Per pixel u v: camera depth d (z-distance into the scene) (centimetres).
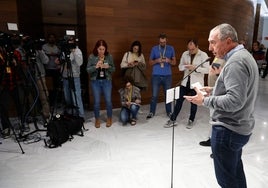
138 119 380
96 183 209
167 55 370
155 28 452
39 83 350
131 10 419
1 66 291
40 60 347
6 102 310
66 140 293
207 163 243
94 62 332
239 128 131
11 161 246
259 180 212
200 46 537
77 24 473
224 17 603
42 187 203
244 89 121
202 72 316
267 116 400
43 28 452
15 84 308
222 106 124
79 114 352
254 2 842
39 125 353
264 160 248
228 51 135
